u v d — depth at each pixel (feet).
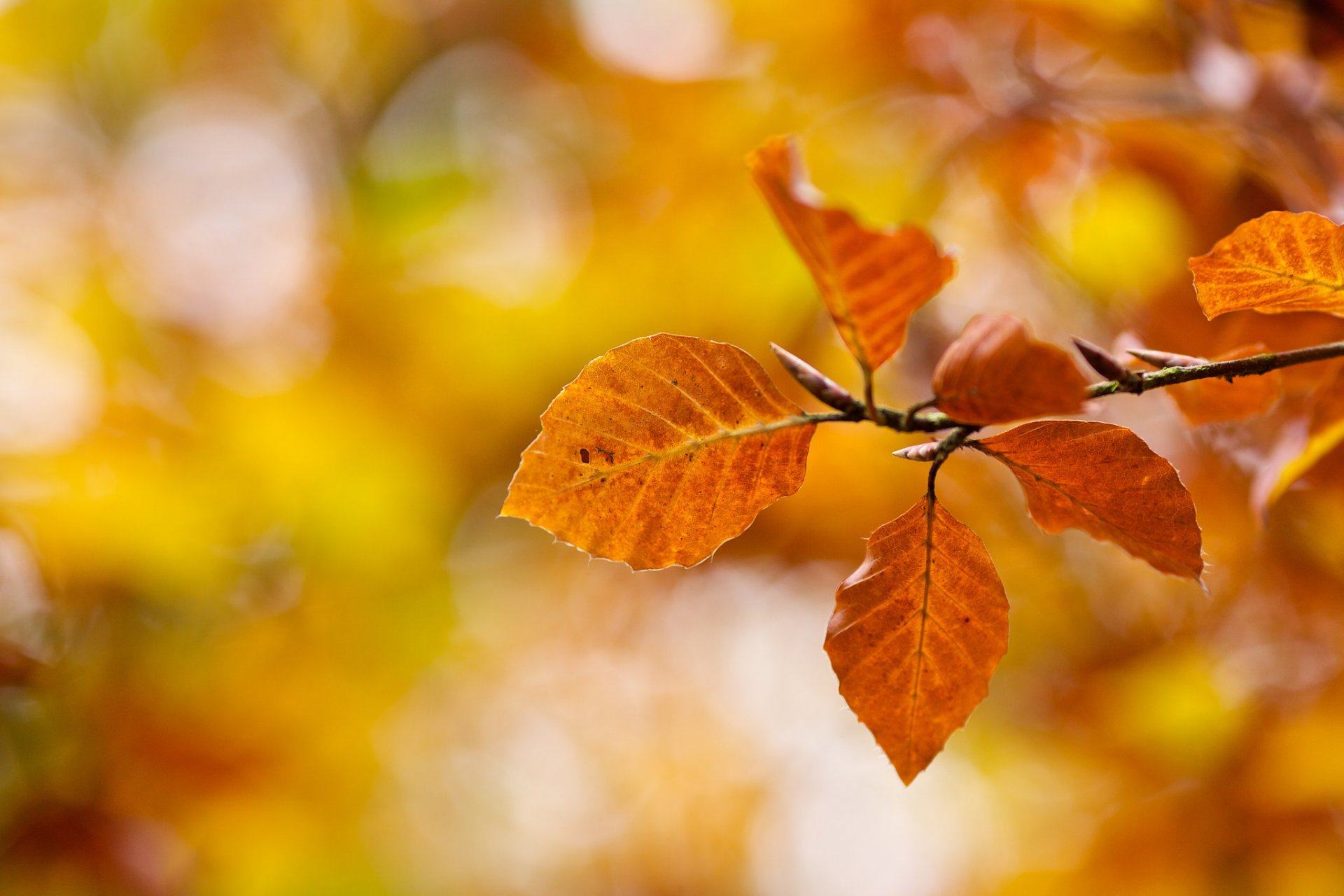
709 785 13.62
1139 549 2.65
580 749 12.71
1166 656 5.52
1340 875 4.99
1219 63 3.56
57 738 6.08
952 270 2.53
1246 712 5.23
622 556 2.66
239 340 8.63
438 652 9.29
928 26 4.94
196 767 6.79
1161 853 5.45
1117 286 4.33
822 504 7.11
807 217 2.51
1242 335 2.91
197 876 6.77
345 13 9.07
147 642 6.96
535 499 2.65
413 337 8.54
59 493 6.96
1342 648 4.84
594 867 13.94
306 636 8.12
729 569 9.34
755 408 2.64
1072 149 4.39
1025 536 6.21
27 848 5.46
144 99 9.01
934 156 5.14
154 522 7.18
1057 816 7.04
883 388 5.81
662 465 2.65
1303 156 3.16
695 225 6.91
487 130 8.69
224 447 7.98
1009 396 2.55
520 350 8.30
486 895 12.35
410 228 8.81
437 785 10.58
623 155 7.21
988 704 7.43
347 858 8.77
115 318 8.02
